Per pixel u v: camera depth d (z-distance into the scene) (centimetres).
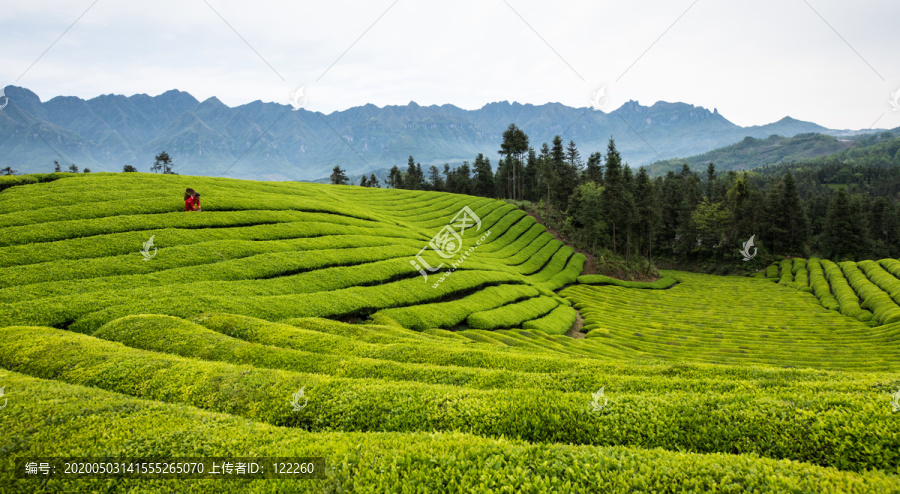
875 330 4759
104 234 3844
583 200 9756
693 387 1620
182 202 4828
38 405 1350
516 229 9431
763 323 5559
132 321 2505
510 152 11844
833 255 10875
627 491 902
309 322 2914
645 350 4175
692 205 12925
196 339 2255
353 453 1070
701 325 5453
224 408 1530
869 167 19938
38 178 4988
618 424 1304
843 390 1439
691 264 11925
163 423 1273
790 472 938
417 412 1416
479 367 2080
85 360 1905
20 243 3466
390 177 15425
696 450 1202
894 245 11725
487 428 1330
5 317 2527
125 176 5491
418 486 931
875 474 941
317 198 6900
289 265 4041
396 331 3042
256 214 5081
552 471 973
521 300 5397
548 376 1778
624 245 10681
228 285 3416
